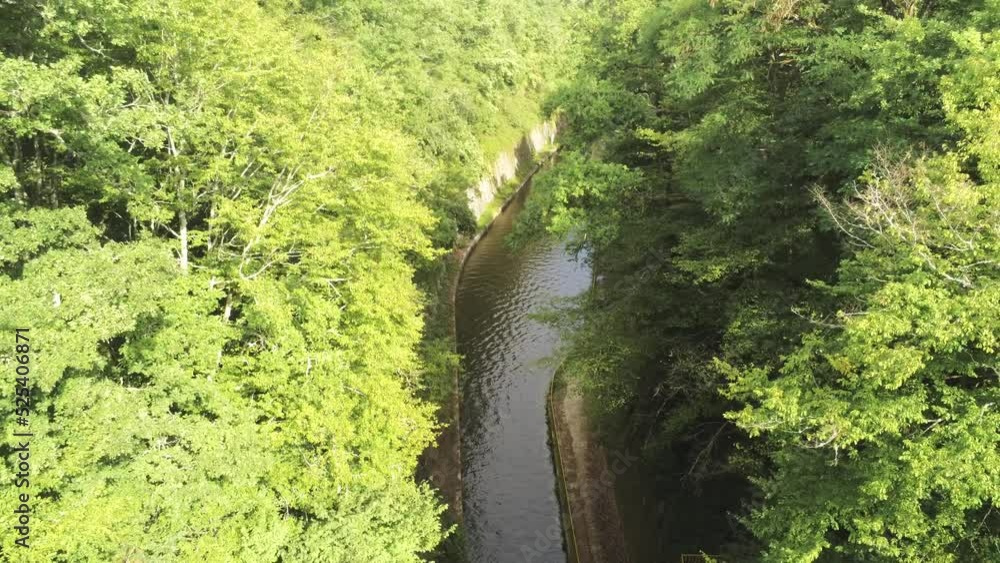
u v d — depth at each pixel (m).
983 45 9.21
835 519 9.70
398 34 36.94
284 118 14.91
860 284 9.91
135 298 10.38
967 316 7.86
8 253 9.92
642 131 19.92
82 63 12.38
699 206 19.09
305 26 27.89
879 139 10.59
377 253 18.39
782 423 9.59
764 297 14.89
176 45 13.90
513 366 29.70
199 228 18.30
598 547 19.59
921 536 8.88
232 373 14.59
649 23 20.67
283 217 15.18
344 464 13.37
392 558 13.12
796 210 14.86
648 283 20.25
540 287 37.47
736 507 16.30
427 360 22.73
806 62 15.01
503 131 59.31
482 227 46.75
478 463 23.84
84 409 10.54
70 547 9.25
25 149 14.53
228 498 12.20
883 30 12.41
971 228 8.70
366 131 17.00
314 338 14.85
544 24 72.38
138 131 12.54
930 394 9.39
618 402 19.70
